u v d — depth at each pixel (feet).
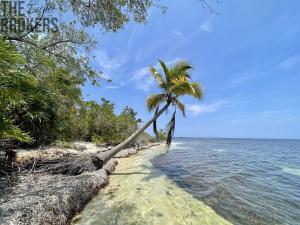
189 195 24.79
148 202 21.49
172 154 75.15
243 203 23.11
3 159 23.94
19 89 16.44
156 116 45.27
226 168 47.47
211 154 84.43
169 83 47.29
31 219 13.48
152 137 148.15
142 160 50.85
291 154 101.91
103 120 76.28
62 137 44.42
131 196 23.00
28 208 14.43
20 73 13.97
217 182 32.48
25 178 22.71
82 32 29.22
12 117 27.81
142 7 22.99
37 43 27.68
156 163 48.21
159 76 48.80
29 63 26.99
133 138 41.88
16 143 33.19
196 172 40.29
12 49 12.12
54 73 32.63
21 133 15.70
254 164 57.57
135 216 17.97
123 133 80.43
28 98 20.44
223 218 18.83
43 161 28.19
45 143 39.63
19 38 25.52
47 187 19.70
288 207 22.30
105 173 30.32
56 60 29.68
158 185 28.14
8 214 13.41
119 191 24.59
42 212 14.51
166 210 19.71
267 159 73.31
